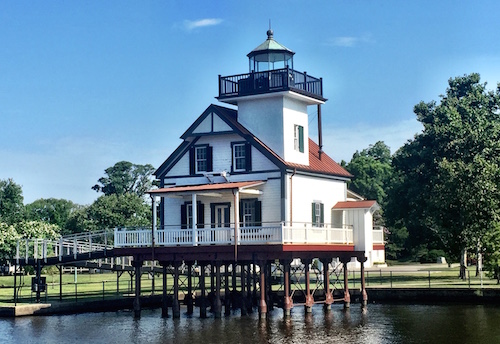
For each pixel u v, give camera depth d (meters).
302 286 67.75
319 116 63.28
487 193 67.12
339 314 54.09
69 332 47.75
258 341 43.53
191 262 56.88
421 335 45.03
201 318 53.03
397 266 103.38
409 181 78.38
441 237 74.38
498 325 47.91
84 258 58.00
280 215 54.88
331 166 62.56
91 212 114.12
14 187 122.94
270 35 59.56
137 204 115.69
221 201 57.00
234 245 50.19
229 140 57.47
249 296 57.47
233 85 58.56
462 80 82.06
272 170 55.47
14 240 82.31
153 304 62.78
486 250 61.38
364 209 58.59
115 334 46.72
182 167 59.38
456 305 58.19
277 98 57.34
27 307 55.28
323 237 53.81
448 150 74.62
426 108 81.31
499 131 75.31
